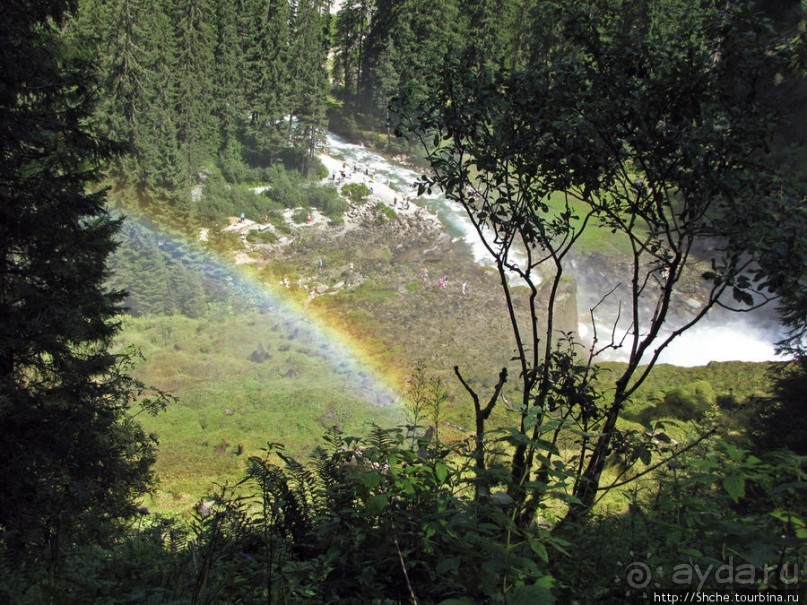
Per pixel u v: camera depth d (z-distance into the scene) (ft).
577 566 12.19
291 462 15.37
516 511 11.68
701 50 19.74
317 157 272.51
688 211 20.48
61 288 44.86
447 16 268.00
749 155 20.02
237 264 207.41
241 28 272.10
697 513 11.82
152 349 147.43
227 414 106.52
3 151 41.09
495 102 23.35
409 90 25.07
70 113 45.52
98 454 44.93
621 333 178.70
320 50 278.26
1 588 12.44
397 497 12.67
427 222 234.58
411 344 151.53
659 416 80.33
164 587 12.62
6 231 41.37
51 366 44.29
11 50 41.73
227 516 13.71
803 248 17.62
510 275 188.03
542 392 21.35
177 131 232.53
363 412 108.68
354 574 12.80
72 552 17.75
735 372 101.24
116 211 184.85
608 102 20.58
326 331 164.14
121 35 196.03
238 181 251.60
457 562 9.78
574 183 22.22
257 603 11.69
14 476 37.47
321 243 225.35
